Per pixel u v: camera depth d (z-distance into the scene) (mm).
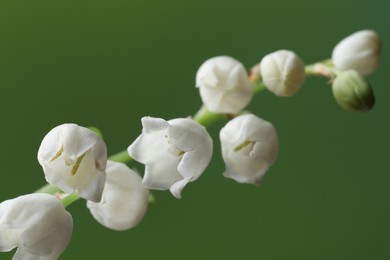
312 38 253
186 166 174
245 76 189
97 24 250
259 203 251
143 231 247
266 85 193
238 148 183
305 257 250
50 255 171
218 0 252
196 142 175
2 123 245
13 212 170
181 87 250
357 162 254
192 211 249
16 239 172
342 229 252
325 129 254
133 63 250
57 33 249
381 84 254
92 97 248
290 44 253
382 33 253
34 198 171
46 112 247
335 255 251
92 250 245
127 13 250
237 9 253
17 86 247
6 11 246
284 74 191
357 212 253
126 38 250
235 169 183
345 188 253
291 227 251
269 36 253
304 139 253
